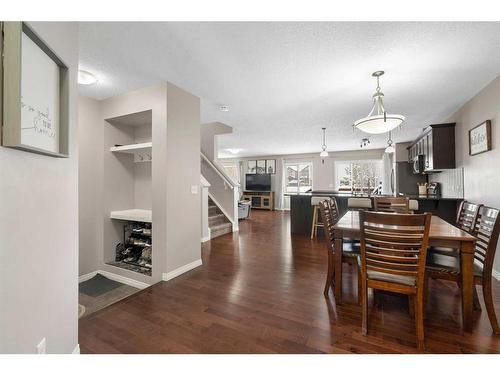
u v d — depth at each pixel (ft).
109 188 10.41
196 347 5.18
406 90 10.28
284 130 18.10
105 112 10.18
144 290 7.97
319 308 6.79
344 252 7.47
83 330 5.78
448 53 7.33
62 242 4.24
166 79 9.23
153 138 9.04
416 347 5.14
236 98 11.27
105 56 7.63
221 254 12.07
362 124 8.80
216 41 6.83
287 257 11.56
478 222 7.16
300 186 32.78
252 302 7.14
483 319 6.16
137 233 10.80
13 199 3.05
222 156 35.88
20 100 2.88
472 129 10.89
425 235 5.14
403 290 5.41
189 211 9.94
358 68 8.34
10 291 3.01
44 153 3.49
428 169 14.53
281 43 6.91
